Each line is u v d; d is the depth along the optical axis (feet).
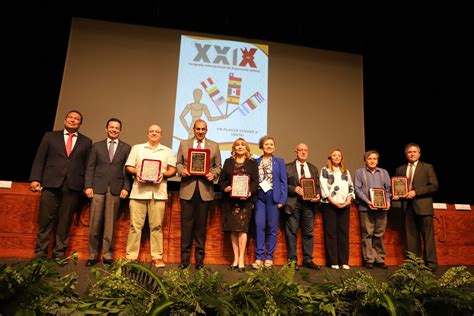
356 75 19.63
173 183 17.47
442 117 19.69
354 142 18.90
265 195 11.45
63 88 16.39
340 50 20.06
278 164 11.76
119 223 11.27
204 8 17.97
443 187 20.02
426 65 19.70
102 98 16.67
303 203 12.09
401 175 13.26
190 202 10.85
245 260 11.69
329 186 12.46
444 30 17.93
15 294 4.88
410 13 17.58
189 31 18.12
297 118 18.47
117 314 4.95
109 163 11.05
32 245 10.75
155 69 17.44
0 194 10.77
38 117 17.60
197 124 11.48
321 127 18.65
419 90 20.31
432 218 12.52
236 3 17.76
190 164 10.77
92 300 5.20
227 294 5.47
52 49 17.66
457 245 13.51
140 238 10.90
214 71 17.98
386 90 20.85
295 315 5.39
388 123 20.83
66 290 5.26
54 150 10.89
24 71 17.28
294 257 11.62
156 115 17.03
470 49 17.88
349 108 19.20
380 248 12.33
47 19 17.16
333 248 12.02
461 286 6.03
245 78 18.24
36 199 11.00
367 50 20.27
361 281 5.79
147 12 17.88
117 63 17.13
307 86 18.93
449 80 19.17
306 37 19.60
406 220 12.84
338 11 18.06
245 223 10.68
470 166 19.16
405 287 5.86
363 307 5.58
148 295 5.24
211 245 11.60
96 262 10.49
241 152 11.22
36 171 10.70
